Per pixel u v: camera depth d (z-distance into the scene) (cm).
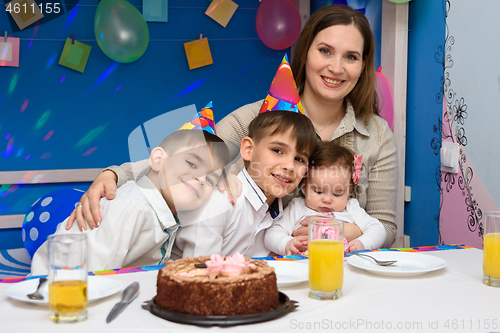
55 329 58
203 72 258
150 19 245
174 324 60
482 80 150
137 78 247
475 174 154
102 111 243
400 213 198
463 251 107
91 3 237
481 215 152
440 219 176
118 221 106
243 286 61
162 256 118
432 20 177
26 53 229
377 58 205
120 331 57
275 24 233
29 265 203
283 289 77
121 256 105
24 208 230
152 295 72
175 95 254
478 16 151
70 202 165
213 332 57
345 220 147
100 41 214
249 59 266
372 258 94
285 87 138
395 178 157
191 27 254
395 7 191
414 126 192
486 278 79
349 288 77
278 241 132
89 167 242
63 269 60
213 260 65
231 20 261
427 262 91
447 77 169
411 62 193
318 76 141
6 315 63
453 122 166
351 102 155
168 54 251
